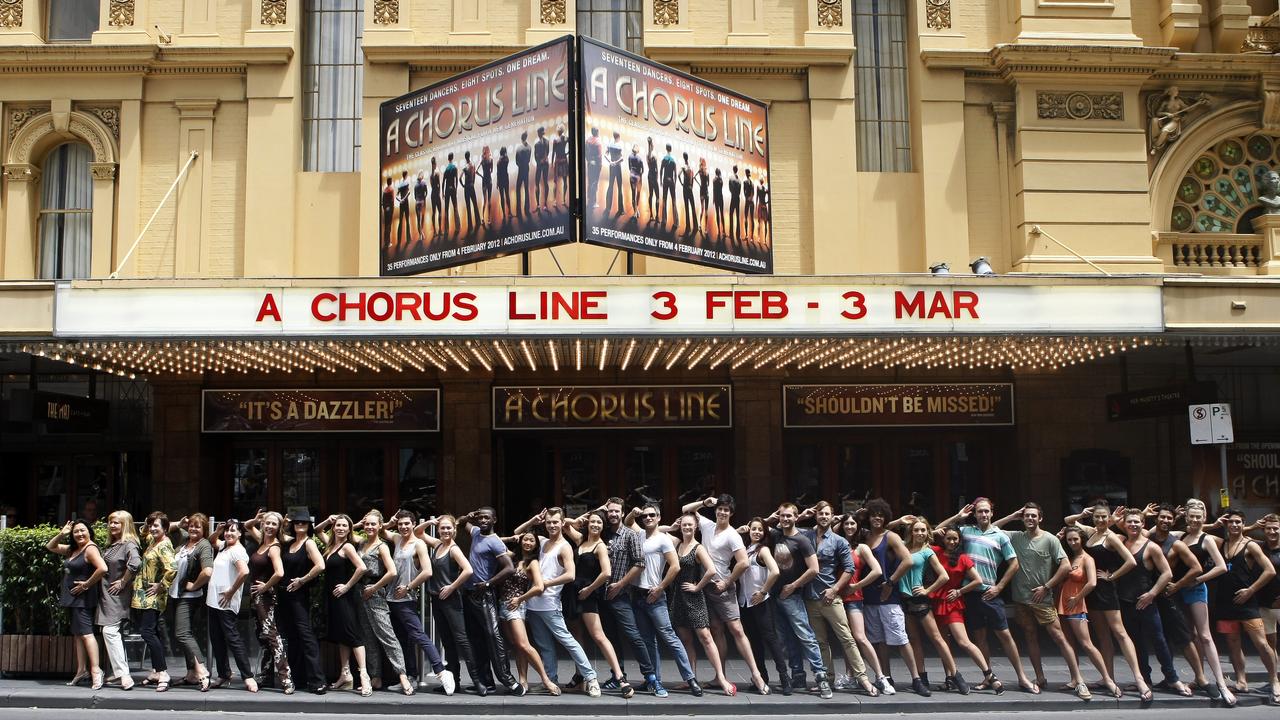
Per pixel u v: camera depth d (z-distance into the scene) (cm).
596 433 1698
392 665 1080
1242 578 1104
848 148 1666
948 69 1683
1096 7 1681
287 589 1075
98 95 1622
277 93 1630
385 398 1622
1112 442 1662
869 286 1250
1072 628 1104
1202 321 1388
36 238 1642
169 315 1215
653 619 1070
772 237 1648
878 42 1747
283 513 1669
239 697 1048
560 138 1345
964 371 1666
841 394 1658
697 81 1513
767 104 1625
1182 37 1705
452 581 1084
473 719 1016
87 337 1209
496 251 1416
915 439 1720
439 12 1659
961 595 1109
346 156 1677
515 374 1633
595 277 1235
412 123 1538
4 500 1683
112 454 1700
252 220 1606
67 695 1048
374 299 1222
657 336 1231
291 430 1606
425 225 1505
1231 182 1750
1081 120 1672
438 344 1275
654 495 1697
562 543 1082
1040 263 1633
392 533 1143
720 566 1105
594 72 1363
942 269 1457
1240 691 1127
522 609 1087
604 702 1039
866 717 1031
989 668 1106
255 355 1354
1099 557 1109
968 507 1142
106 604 1081
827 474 1706
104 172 1617
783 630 1094
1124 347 1360
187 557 1097
